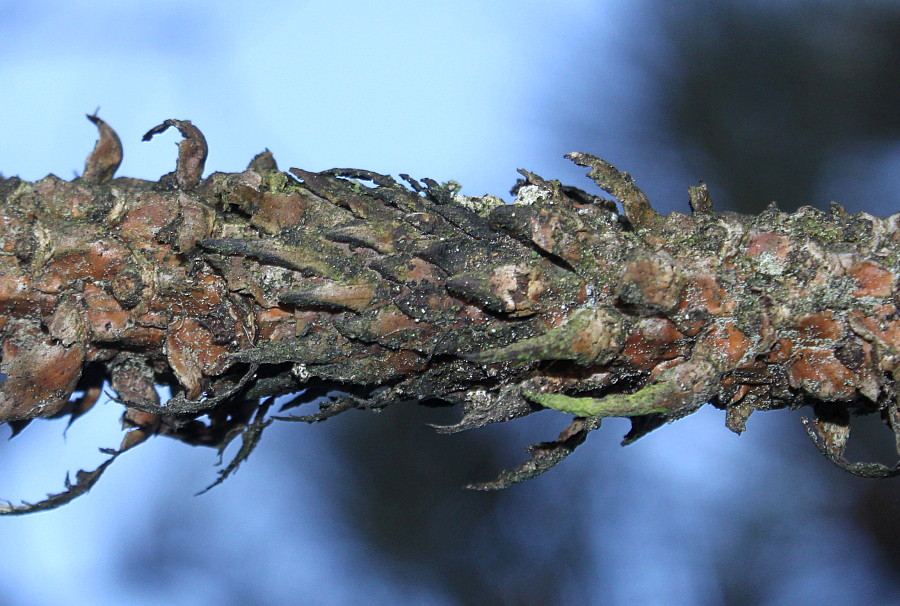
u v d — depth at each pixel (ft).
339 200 1.58
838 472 3.03
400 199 1.58
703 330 1.57
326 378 1.58
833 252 1.57
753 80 3.13
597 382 1.58
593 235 1.57
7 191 1.58
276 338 1.58
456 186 1.61
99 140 1.62
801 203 3.05
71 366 1.58
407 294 1.57
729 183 3.08
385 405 1.60
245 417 1.63
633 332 1.57
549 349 1.55
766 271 1.57
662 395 1.56
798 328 1.57
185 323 1.59
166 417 1.62
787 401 1.60
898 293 1.57
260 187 1.58
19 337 1.58
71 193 1.58
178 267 1.58
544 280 1.57
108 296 1.58
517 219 1.57
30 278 1.57
